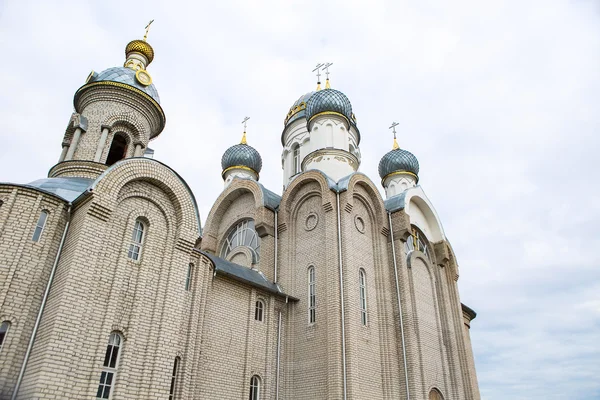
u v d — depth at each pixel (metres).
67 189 14.26
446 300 24.81
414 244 24.73
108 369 12.02
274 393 17.70
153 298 13.52
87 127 19.64
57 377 10.66
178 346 14.71
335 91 26.98
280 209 22.17
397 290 20.81
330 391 16.48
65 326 11.16
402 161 32.47
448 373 22.19
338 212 20.05
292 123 32.28
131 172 13.88
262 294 19.12
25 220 12.44
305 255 20.47
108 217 12.98
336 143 25.56
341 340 17.38
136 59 22.88
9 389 10.74
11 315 11.33
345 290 18.28
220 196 25.69
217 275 17.50
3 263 11.70
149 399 12.34
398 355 19.56
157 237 14.30
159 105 21.53
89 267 12.13
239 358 17.05
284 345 18.91
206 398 15.36
